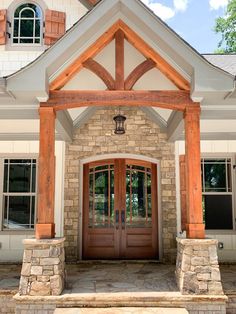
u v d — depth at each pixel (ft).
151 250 26.58
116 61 17.97
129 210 27.07
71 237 25.94
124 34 18.19
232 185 26.81
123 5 17.03
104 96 17.78
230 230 26.40
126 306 16.03
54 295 16.24
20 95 17.21
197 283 16.28
